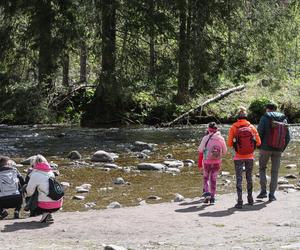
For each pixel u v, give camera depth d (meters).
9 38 31.47
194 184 14.98
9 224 10.20
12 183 11.15
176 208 11.52
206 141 12.10
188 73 32.16
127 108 32.06
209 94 33.78
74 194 13.70
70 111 32.53
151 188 14.48
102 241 8.86
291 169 17.48
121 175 16.30
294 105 33.03
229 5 31.52
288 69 39.25
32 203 10.19
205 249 8.00
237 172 11.68
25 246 8.37
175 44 32.78
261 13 33.84
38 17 30.05
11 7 30.75
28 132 27.67
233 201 12.30
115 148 22.20
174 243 8.59
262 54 34.47
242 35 33.53
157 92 32.44
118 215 10.80
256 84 37.06
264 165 12.34
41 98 30.58
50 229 9.73
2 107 30.34
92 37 31.52
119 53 31.94
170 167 17.78
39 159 10.38
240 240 8.73
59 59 31.61
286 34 35.56
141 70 31.78
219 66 32.66
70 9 30.47
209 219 10.42
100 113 31.64
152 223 10.12
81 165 18.06
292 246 8.05
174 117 31.80
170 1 30.98
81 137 25.86
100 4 30.14
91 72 38.19
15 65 31.59
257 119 31.83
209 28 33.94
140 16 30.97
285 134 12.12
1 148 22.11
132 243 8.66
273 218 10.45
